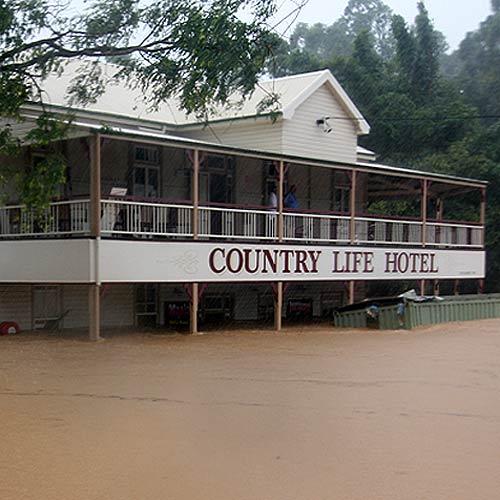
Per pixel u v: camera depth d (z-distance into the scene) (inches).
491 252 1633.9
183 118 1030.4
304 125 1046.4
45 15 625.6
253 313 1066.1
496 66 2532.0
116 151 890.7
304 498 296.0
